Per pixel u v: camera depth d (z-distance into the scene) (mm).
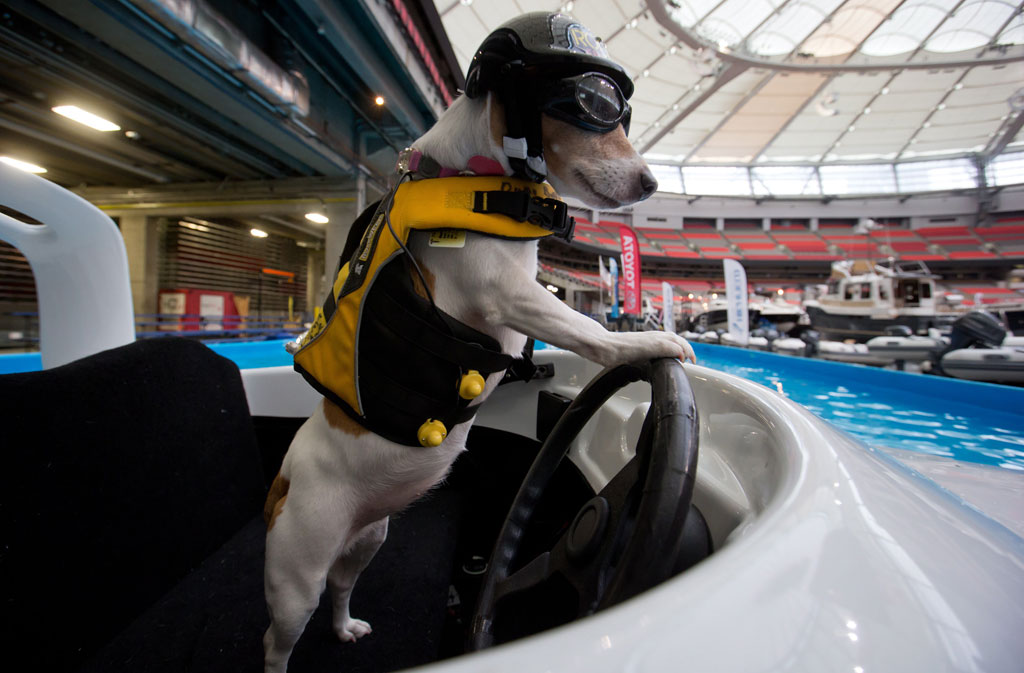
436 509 1818
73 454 986
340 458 935
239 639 1125
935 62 24469
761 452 623
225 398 1549
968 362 6543
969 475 1023
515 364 1101
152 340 1326
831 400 4078
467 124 951
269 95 7547
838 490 439
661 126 28500
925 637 310
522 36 876
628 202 975
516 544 866
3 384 882
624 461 1026
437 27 10266
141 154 10844
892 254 33469
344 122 10719
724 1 20609
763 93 26797
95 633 1018
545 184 1014
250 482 1632
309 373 952
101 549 1039
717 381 881
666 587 310
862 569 350
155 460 1216
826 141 32219
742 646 272
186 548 1312
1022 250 31859
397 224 888
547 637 265
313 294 20266
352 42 7598
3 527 836
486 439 1854
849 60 25047
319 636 1242
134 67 7055
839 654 283
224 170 12000
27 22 6293
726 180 35688
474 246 875
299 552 937
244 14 7266
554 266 28109
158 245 13867
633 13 19578
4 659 818
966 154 33781
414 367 834
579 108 866
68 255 1444
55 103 8500
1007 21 22766
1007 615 350
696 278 35188
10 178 1311
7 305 10703
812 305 12438
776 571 327
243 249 16359
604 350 816
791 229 37438
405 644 1212
